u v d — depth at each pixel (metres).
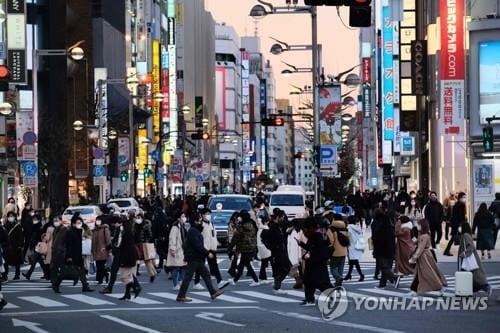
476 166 66.62
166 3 188.88
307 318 27.89
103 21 129.75
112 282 37.91
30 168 57.88
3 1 64.00
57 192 97.06
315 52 66.31
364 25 23.80
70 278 38.47
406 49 101.44
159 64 164.88
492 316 28.05
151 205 73.19
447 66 69.75
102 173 80.38
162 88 170.25
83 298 36.00
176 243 38.19
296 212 72.25
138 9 157.62
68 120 111.81
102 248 42.22
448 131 69.88
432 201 54.75
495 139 66.12
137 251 37.16
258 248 41.22
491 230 49.12
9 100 81.12
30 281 44.81
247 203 63.44
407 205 56.91
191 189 166.88
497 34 66.31
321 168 64.56
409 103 101.44
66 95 109.50
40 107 106.88
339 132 64.62
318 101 64.69
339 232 36.25
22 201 78.19
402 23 101.62
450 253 52.50
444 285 33.91
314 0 23.73
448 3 70.06
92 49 122.25
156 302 33.84
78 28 121.81
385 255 36.91
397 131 111.75
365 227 83.06
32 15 105.38
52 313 31.00
